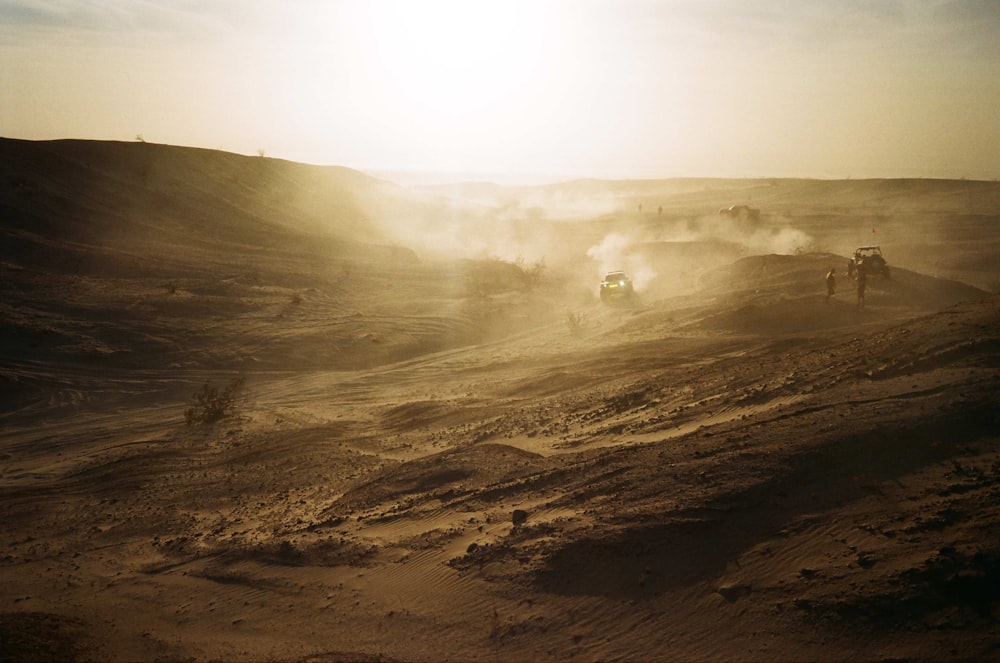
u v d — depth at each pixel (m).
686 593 8.48
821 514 9.09
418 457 16.88
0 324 35.78
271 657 8.73
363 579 10.45
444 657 8.33
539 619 8.62
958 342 13.98
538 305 48.88
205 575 11.69
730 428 12.14
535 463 13.49
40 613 10.30
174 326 38.34
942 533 8.29
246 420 24.94
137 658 8.96
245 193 92.88
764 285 43.34
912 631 7.31
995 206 137.25
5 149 74.75
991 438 9.84
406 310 45.47
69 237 61.19
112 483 18.33
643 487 10.57
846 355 15.98
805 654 7.37
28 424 26.52
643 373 24.45
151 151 92.50
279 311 43.25
